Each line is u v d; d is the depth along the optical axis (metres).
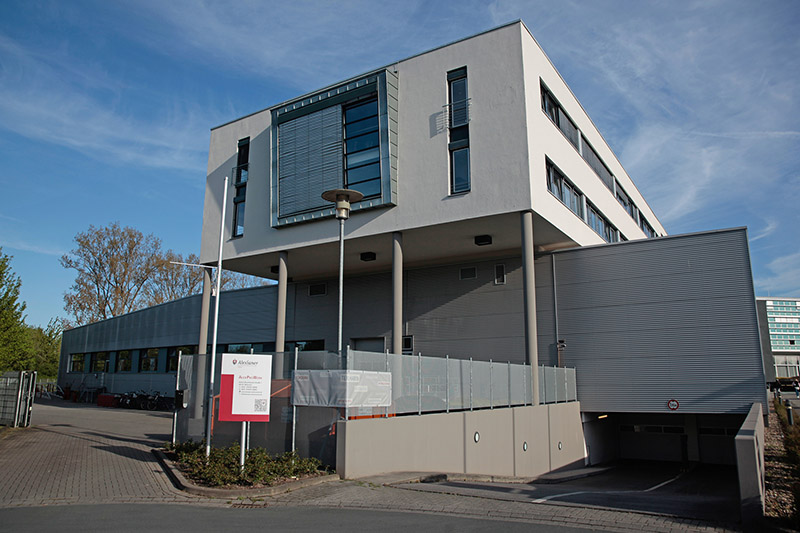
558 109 21.98
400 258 19.59
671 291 19.23
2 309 19.77
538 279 21.83
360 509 8.68
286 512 8.45
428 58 19.86
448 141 19.03
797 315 108.00
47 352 55.16
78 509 8.67
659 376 19.12
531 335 17.80
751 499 7.34
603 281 20.55
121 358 40.03
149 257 52.22
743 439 7.55
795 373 100.12
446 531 7.13
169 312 36.00
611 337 20.14
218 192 24.88
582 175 23.98
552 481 16.36
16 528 7.30
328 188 20.59
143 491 10.16
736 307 18.16
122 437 18.17
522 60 18.23
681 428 24.59
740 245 18.38
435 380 14.04
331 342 26.73
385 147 19.50
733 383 17.89
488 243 20.91
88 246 49.47
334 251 22.30
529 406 17.67
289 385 12.38
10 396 20.95
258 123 23.88
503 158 18.06
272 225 22.06
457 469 14.20
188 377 15.45
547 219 18.70
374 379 12.07
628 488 15.79
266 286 30.38
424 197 19.12
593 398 20.31
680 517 7.95
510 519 7.89
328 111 20.86
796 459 13.63
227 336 31.48
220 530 7.20
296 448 12.01
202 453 12.59
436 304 23.91
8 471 12.01
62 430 20.02
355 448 11.27
